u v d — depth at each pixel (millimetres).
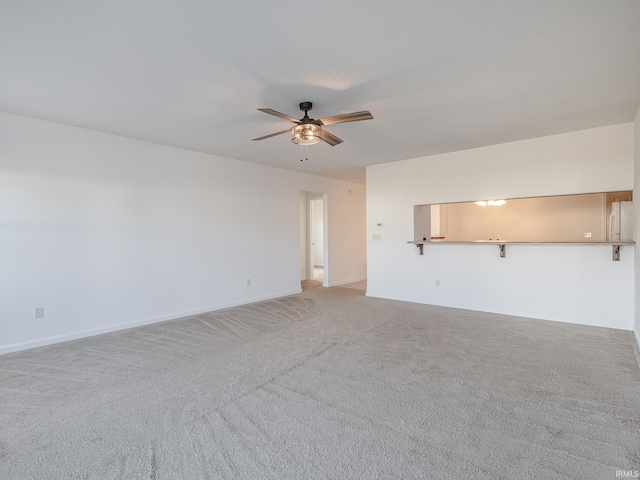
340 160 5465
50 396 2365
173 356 3119
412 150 4820
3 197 3234
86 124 3598
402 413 2094
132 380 2615
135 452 1753
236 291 5309
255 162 5551
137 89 2730
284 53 2201
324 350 3219
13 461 1691
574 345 3264
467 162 4797
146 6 1721
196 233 4793
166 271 4461
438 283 5199
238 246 5348
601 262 3914
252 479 1549
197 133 3930
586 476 1540
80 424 2016
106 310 3902
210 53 2193
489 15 1830
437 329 3871
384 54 2229
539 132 4004
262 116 3355
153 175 4328
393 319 4348
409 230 5477
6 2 1659
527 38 2055
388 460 1672
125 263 4070
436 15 1826
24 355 3164
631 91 2836
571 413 2061
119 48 2125
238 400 2283
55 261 3541
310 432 1911
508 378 2557
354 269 7762
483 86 2719
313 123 2805
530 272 4387
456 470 1594
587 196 6508
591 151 3895
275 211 5965
